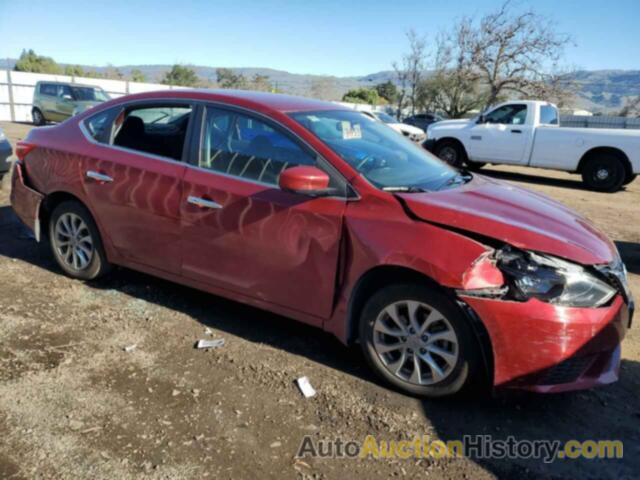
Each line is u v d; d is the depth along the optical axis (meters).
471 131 13.31
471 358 2.86
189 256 3.72
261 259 3.39
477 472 2.52
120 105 4.16
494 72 30.06
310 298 3.28
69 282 4.45
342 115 3.98
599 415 3.01
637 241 7.26
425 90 36.69
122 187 3.93
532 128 12.46
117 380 3.08
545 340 2.68
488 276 2.74
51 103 20.31
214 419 2.78
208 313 4.03
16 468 2.36
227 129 3.62
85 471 2.37
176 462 2.45
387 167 3.48
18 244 5.41
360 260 3.02
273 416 2.83
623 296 2.90
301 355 3.49
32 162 4.48
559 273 2.72
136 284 4.49
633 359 3.66
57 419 2.71
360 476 2.44
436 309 2.89
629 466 2.60
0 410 2.75
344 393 3.08
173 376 3.15
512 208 3.18
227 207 3.46
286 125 3.42
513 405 3.05
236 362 3.35
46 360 3.25
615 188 11.71
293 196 3.26
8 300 4.04
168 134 3.88
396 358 3.12
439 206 2.96
